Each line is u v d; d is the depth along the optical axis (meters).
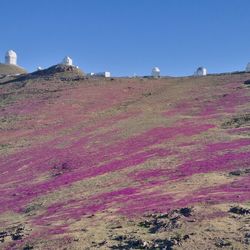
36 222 31.09
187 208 26.88
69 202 36.06
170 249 21.23
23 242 26.28
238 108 73.12
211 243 21.31
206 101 83.81
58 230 27.64
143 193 34.19
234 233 22.17
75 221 29.22
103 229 26.33
